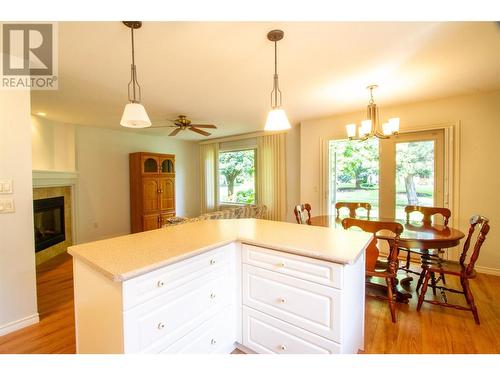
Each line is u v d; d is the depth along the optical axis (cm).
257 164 550
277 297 149
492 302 236
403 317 214
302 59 213
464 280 208
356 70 237
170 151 621
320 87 281
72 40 181
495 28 169
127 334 108
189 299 136
